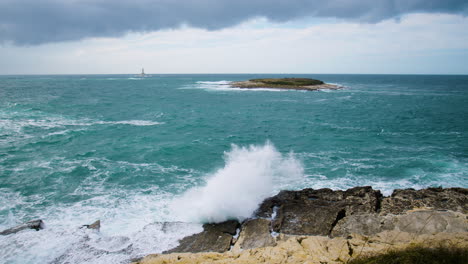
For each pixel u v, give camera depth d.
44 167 18.56
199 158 21.12
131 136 27.47
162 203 13.95
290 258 8.72
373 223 11.19
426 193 14.11
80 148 23.00
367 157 21.52
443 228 10.41
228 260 8.80
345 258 8.61
